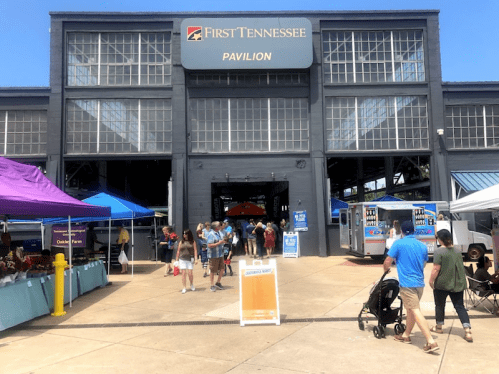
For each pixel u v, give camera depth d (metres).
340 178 33.97
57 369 5.05
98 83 19.58
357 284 11.09
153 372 4.91
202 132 19.62
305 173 19.44
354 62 20.06
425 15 20.09
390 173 24.33
